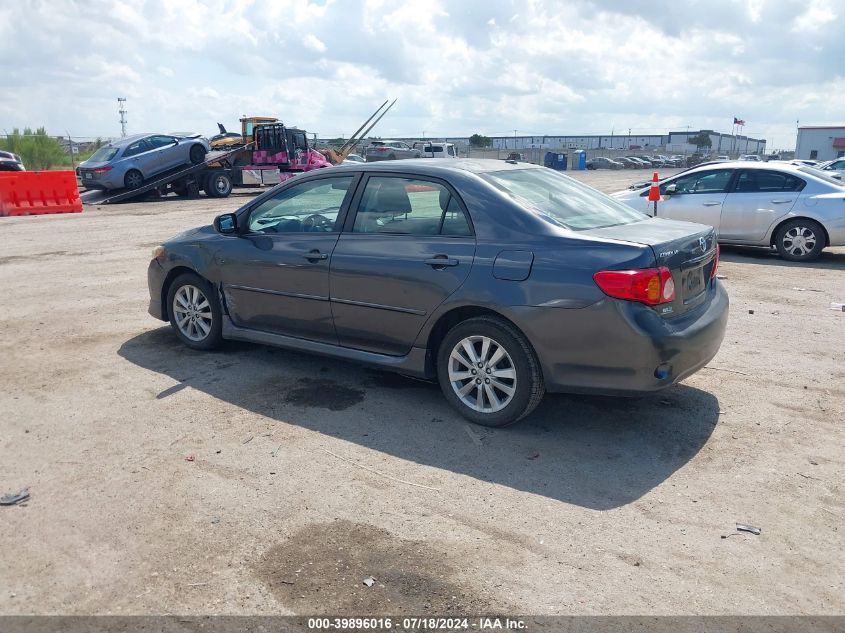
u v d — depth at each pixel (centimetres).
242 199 2500
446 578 307
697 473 402
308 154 2820
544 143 13925
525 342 438
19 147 3459
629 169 7669
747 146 15475
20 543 333
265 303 558
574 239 427
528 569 314
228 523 350
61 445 436
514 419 451
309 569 313
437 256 460
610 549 329
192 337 626
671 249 425
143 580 306
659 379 416
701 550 328
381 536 339
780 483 390
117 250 1226
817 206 1051
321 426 465
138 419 475
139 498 373
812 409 493
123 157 2358
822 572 312
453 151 5569
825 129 7844
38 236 1425
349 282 500
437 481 394
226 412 488
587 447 436
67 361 596
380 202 501
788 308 784
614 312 406
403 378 554
